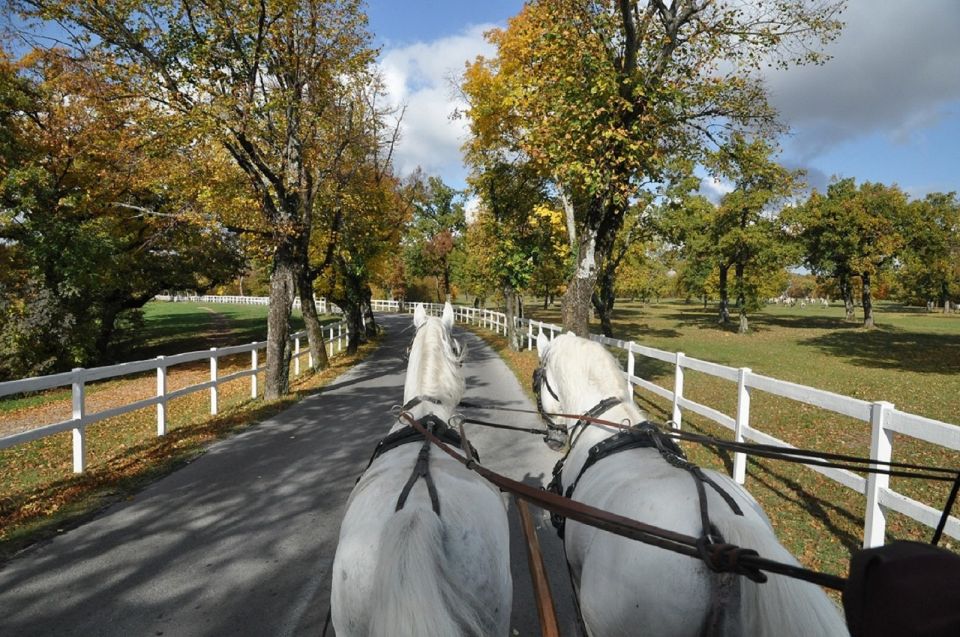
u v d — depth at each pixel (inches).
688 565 86.2
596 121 386.6
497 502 107.4
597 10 407.5
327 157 631.8
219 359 1055.0
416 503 93.0
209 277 1107.3
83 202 714.2
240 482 285.3
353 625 89.5
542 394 168.2
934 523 167.0
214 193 509.7
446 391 143.3
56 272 739.4
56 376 291.9
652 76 406.3
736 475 274.8
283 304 546.0
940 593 57.9
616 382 142.2
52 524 231.8
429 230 1972.2
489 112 716.7
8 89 657.6
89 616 164.9
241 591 179.0
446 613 75.1
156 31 455.5
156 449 350.3
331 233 830.5
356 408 480.4
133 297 1001.5
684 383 618.2
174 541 215.8
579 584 117.3
